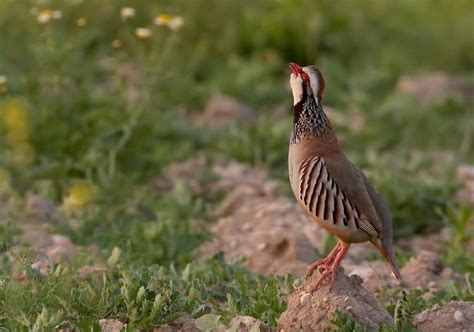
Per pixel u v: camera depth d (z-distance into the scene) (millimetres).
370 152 16219
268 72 21250
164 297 8820
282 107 19672
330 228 9312
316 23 22469
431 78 21500
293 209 14023
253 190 14781
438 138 18719
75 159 14484
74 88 16219
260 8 23250
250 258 12016
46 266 10320
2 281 9211
